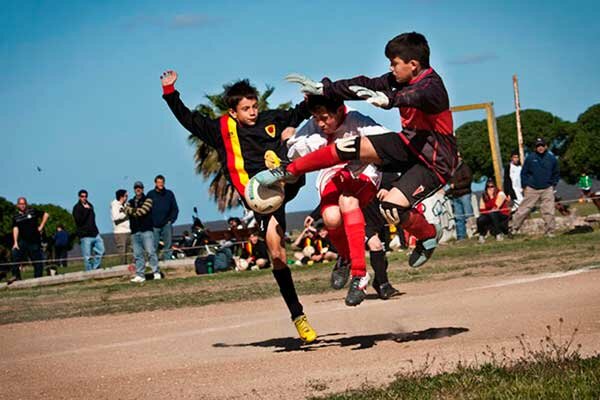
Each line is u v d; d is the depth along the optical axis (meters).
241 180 7.09
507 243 18.11
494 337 6.71
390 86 6.52
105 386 6.20
